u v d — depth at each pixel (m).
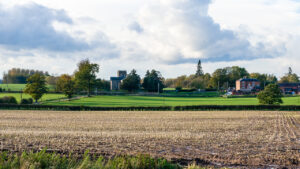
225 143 23.11
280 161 17.59
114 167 13.33
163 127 34.25
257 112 59.16
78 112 59.28
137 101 100.94
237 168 16.16
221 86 178.75
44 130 31.52
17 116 49.25
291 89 159.88
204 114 54.34
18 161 13.58
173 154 19.16
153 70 166.25
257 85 167.12
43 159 13.49
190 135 27.00
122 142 23.09
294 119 45.06
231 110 65.12
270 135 27.62
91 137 25.39
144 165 14.23
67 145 21.47
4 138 24.31
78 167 13.49
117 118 46.47
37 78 92.94
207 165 16.67
